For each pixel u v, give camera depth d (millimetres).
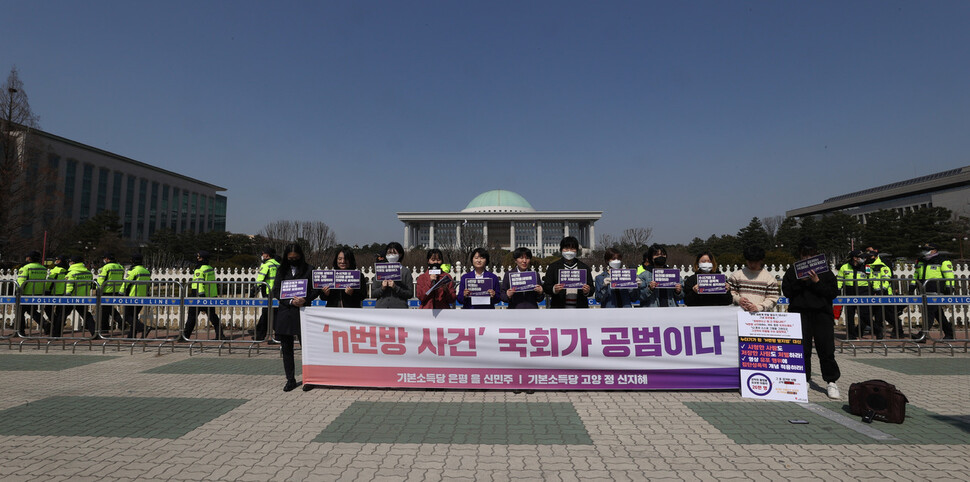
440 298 6875
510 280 6562
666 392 6199
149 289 11555
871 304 9086
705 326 6238
